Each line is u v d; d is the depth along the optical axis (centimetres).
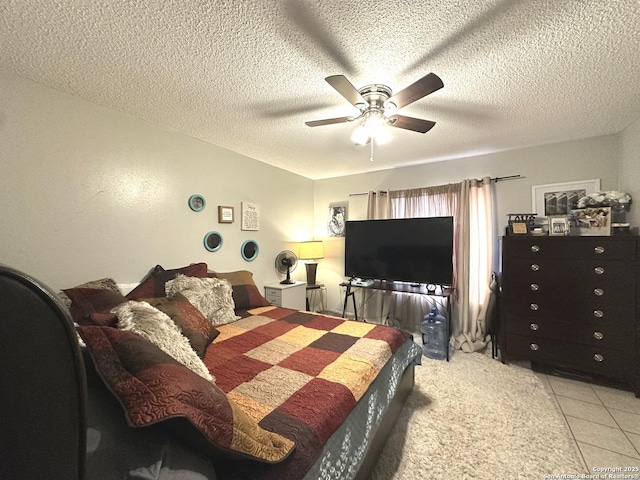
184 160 251
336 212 420
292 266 359
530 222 262
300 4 111
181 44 134
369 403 135
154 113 210
